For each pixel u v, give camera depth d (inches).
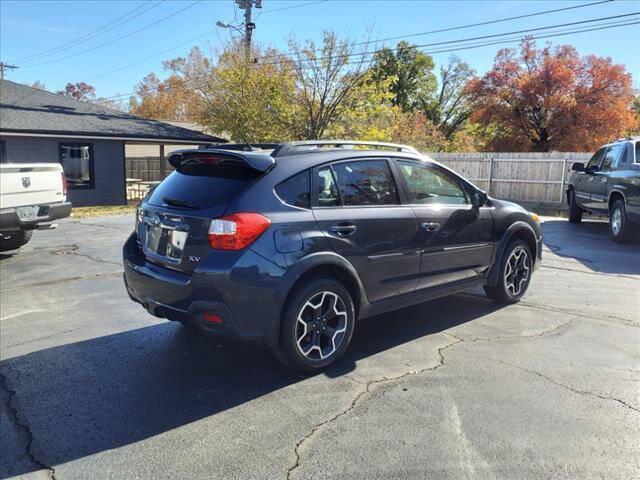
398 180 173.0
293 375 150.9
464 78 1955.0
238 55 1058.7
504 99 1239.5
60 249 354.3
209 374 152.3
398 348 170.4
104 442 116.7
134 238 170.2
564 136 1170.0
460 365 156.2
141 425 124.0
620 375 148.8
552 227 467.8
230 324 135.1
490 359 160.7
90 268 295.4
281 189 144.1
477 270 200.8
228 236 133.6
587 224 491.8
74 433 120.5
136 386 144.7
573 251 347.3
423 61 1883.6
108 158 741.3
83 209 645.3
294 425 123.0
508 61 1226.0
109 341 179.2
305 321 147.9
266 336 140.2
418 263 175.5
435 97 2001.7
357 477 103.0
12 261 314.3
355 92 918.4
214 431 120.8
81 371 154.6
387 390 140.3
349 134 936.3
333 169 156.5
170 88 1722.4
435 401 133.8
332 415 127.4
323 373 151.8
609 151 416.8
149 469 106.4
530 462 107.3
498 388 140.8
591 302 223.8
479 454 110.2
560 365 155.9
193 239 138.6
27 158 660.7
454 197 193.2
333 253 149.2
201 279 134.4
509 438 116.3
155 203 157.6
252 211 136.9
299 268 141.0
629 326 191.5
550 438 116.1
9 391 141.7
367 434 118.6
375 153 169.5
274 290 137.7
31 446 115.1
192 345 175.0
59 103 800.3
